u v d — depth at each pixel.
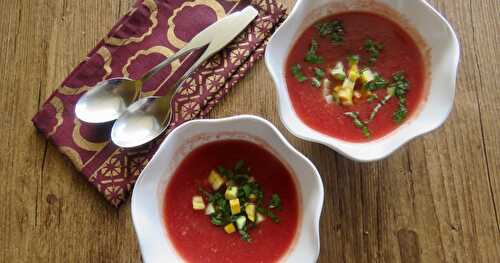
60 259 0.68
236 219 0.67
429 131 0.64
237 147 0.68
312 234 0.63
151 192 0.65
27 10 0.73
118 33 0.72
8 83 0.72
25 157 0.70
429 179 0.69
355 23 0.69
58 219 0.69
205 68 0.71
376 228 0.68
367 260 0.68
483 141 0.70
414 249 0.68
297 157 0.64
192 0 0.73
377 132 0.67
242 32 0.72
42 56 0.73
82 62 0.71
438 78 0.66
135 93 0.71
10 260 0.68
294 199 0.67
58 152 0.70
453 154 0.70
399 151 0.70
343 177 0.69
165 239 0.66
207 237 0.67
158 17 0.73
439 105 0.65
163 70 0.72
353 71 0.69
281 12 0.72
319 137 0.65
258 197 0.68
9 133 0.71
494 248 0.68
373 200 0.69
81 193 0.69
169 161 0.66
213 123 0.65
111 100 0.71
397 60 0.69
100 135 0.70
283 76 0.67
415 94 0.68
